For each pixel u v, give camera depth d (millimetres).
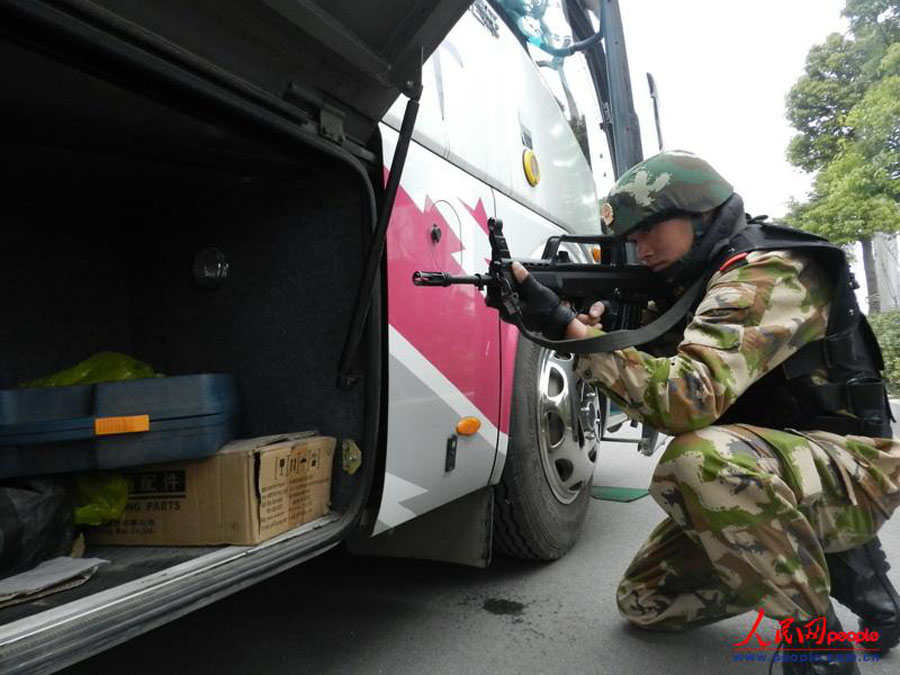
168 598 1113
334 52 1312
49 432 1309
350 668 1830
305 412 1690
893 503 1659
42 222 1806
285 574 2539
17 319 1743
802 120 15602
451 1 1369
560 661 1863
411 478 1720
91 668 1823
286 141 1377
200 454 1391
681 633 2033
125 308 1984
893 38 13953
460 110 2156
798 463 1578
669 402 1525
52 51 1005
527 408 2340
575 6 4008
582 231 3371
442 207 1907
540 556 2541
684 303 1693
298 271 1715
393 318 1640
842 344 1651
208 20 1121
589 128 3949
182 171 1654
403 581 2473
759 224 1746
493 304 1602
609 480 4258
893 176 13039
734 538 1524
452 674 1799
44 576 1186
